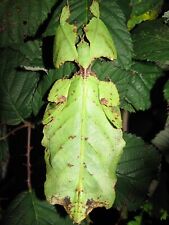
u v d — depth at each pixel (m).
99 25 0.17
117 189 0.20
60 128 0.17
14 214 0.20
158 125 0.25
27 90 0.20
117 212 0.25
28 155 0.21
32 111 0.20
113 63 0.18
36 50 0.19
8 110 0.20
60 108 0.17
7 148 0.21
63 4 0.18
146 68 0.19
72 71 0.18
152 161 0.20
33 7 0.19
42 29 0.19
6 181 0.27
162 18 0.19
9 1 0.19
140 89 0.19
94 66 0.18
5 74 0.20
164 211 0.24
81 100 0.17
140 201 0.20
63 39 0.17
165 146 0.21
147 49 0.18
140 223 0.24
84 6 0.18
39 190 0.21
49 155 0.17
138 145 0.20
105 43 0.17
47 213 0.21
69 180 0.17
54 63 0.17
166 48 0.18
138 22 0.19
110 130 0.17
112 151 0.17
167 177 0.24
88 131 0.17
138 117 0.25
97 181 0.17
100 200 0.17
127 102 0.19
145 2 0.19
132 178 0.20
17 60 0.20
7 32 0.19
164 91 0.17
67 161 0.17
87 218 0.21
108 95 0.17
